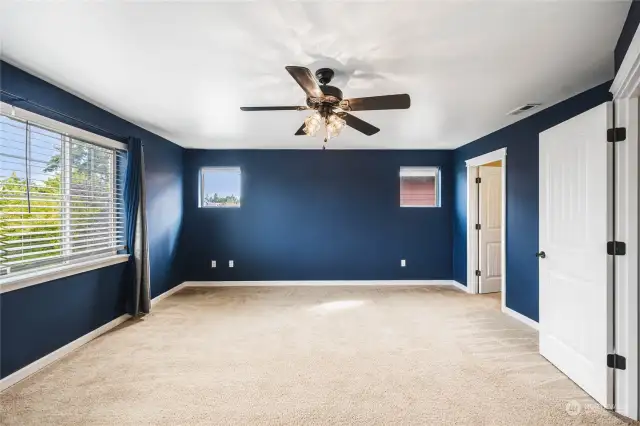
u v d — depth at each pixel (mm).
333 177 5449
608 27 1793
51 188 2723
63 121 2770
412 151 5461
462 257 5109
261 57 2139
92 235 3164
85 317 3047
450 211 5480
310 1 1561
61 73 2410
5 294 2283
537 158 3391
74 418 1921
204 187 5500
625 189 1979
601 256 2064
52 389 2232
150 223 4293
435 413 1974
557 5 1597
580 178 2260
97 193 3303
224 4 1588
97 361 2648
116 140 3525
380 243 5465
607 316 2023
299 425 1866
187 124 3826
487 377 2389
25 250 2529
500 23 1748
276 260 5422
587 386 2184
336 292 4926
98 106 3162
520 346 2934
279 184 5422
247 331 3311
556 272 2529
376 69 2305
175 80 2521
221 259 5395
